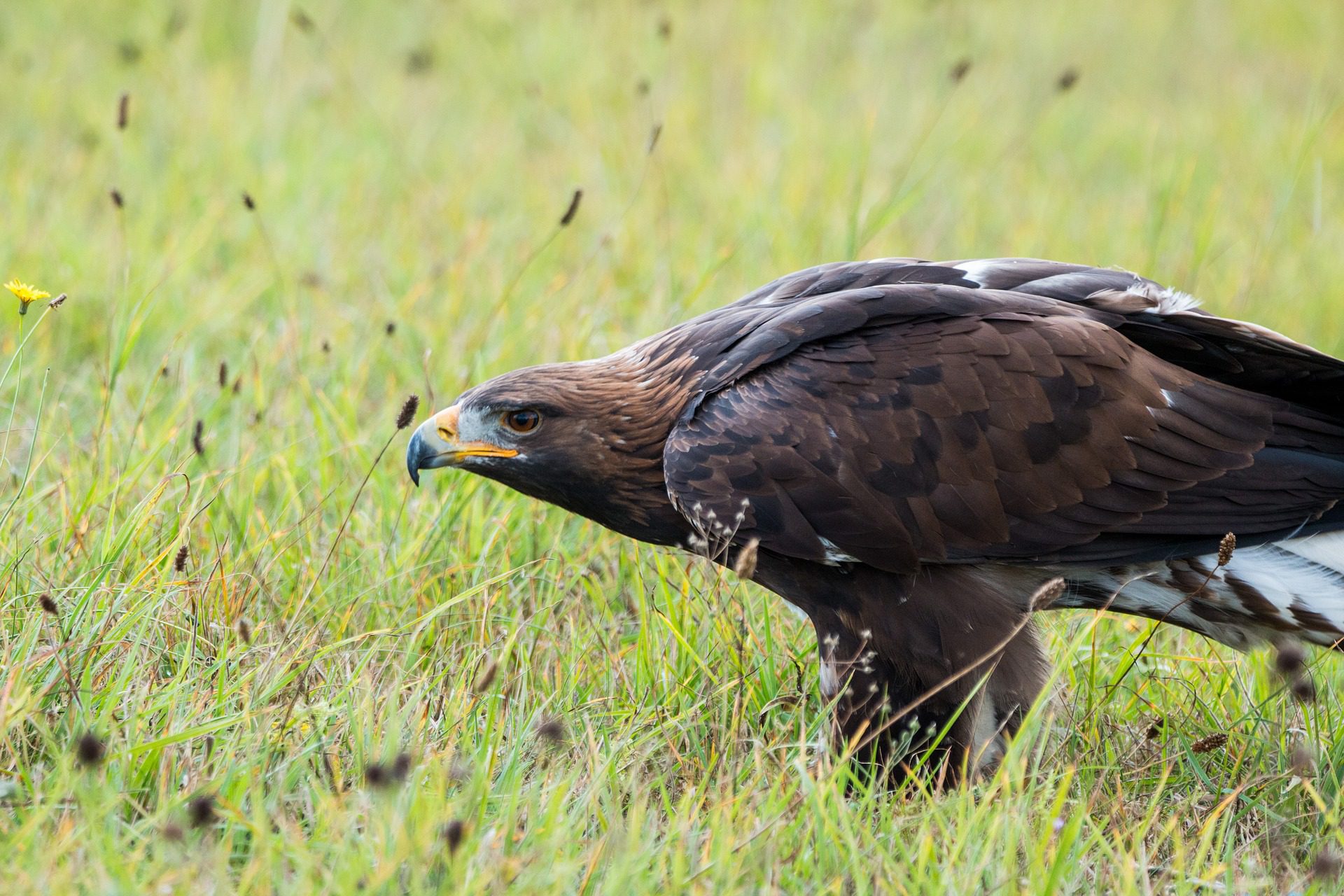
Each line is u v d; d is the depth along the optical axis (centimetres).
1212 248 1599
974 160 1936
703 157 1802
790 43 2308
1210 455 888
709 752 869
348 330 1328
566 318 1332
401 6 2377
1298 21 2614
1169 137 2062
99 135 1703
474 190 1703
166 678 866
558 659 948
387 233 1550
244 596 934
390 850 683
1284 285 1584
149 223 1490
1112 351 888
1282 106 2212
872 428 873
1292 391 923
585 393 941
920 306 895
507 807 747
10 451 1150
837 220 1602
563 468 944
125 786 745
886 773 846
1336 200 1848
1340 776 875
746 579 856
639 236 1563
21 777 749
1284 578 889
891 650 898
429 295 1406
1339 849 815
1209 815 838
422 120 1939
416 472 947
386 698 834
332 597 970
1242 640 935
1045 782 834
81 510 965
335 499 1091
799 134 1872
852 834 747
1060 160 1966
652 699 900
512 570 958
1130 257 1603
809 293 988
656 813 772
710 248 1521
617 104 1958
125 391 1184
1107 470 880
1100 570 917
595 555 1084
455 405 954
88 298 1370
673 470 894
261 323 1330
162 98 1925
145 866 677
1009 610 899
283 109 1859
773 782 824
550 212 1639
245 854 721
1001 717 902
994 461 874
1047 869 748
